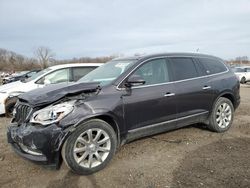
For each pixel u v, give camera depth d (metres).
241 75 23.59
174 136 5.17
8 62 73.62
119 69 4.39
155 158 4.11
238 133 5.36
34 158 3.42
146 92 4.22
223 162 3.86
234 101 5.71
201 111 5.03
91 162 3.63
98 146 3.71
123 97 3.96
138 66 4.31
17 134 3.55
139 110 4.12
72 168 3.49
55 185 3.35
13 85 8.05
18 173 3.71
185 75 4.87
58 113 3.39
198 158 4.04
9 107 7.49
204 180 3.33
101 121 3.72
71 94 3.62
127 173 3.62
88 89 3.74
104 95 3.83
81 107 3.55
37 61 70.00
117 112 3.86
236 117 6.89
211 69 5.40
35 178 3.55
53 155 3.37
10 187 3.33
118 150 4.45
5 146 4.85
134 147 4.58
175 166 3.79
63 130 3.36
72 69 8.43
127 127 4.02
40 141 3.33
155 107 4.30
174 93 4.54
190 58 5.13
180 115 4.68
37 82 7.94
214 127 5.30
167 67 4.68
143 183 3.32
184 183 3.27
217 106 5.30
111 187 3.26
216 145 4.62
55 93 3.63
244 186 3.15
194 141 4.87
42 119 3.39
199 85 4.96
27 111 3.62
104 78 4.34
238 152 4.25
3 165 3.98
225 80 5.48
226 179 3.33
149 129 4.30
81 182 3.41
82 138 3.57
